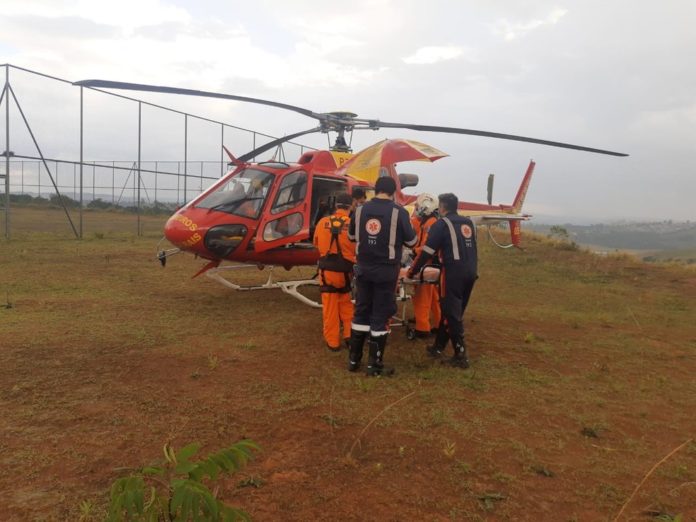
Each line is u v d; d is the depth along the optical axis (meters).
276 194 7.34
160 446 3.29
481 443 3.52
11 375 4.48
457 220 5.19
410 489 2.90
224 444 3.36
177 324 6.57
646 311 8.97
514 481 3.04
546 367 5.40
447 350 5.97
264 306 7.86
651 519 2.71
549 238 19.39
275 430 3.60
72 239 16.47
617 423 4.00
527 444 3.55
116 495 1.58
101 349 5.33
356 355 4.92
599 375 5.20
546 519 2.68
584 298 10.10
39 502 2.65
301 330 6.50
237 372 4.81
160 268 11.29
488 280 11.85
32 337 5.67
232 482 2.89
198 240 7.13
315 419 3.80
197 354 5.32
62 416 3.71
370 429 3.66
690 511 2.80
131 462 3.08
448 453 3.29
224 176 7.75
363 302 4.87
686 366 5.68
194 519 1.50
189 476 1.65
